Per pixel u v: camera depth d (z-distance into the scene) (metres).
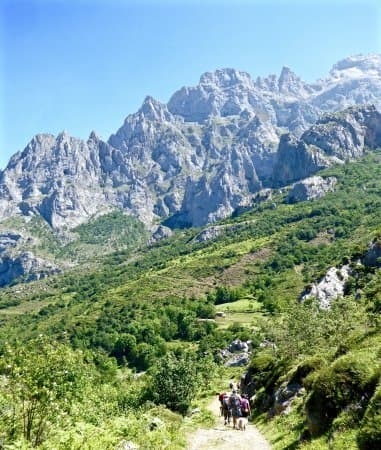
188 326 156.00
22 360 20.86
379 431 13.99
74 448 19.05
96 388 49.41
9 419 20.20
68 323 179.00
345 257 128.50
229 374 101.06
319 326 46.25
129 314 176.88
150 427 30.34
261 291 179.00
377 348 21.80
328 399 19.81
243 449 26.47
